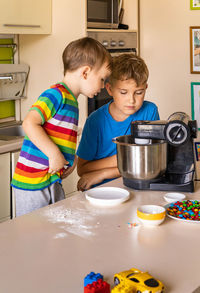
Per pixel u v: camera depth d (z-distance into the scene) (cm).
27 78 321
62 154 168
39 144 164
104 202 140
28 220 129
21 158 178
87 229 122
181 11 359
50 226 124
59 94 171
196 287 91
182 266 100
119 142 154
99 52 173
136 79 170
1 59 314
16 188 179
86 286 87
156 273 97
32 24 290
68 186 304
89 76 175
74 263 101
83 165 191
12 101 326
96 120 188
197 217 129
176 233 119
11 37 314
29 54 318
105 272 97
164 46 372
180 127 146
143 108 193
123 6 371
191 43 357
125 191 151
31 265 100
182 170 158
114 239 115
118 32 338
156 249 109
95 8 315
